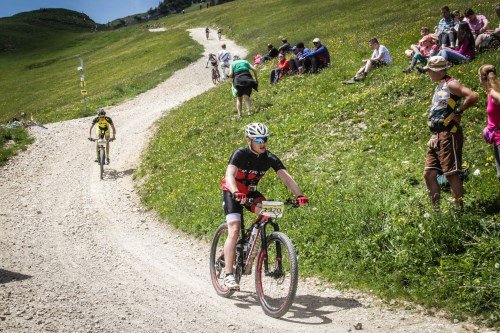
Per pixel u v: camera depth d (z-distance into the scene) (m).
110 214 13.94
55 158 20.70
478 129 10.59
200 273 9.16
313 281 8.02
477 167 9.30
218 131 17.97
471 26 17.20
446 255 7.21
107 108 34.03
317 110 15.70
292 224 9.73
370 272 7.64
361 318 6.60
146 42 83.50
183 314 7.15
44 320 6.77
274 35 52.59
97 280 8.90
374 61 17.94
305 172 11.92
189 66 49.44
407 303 6.78
